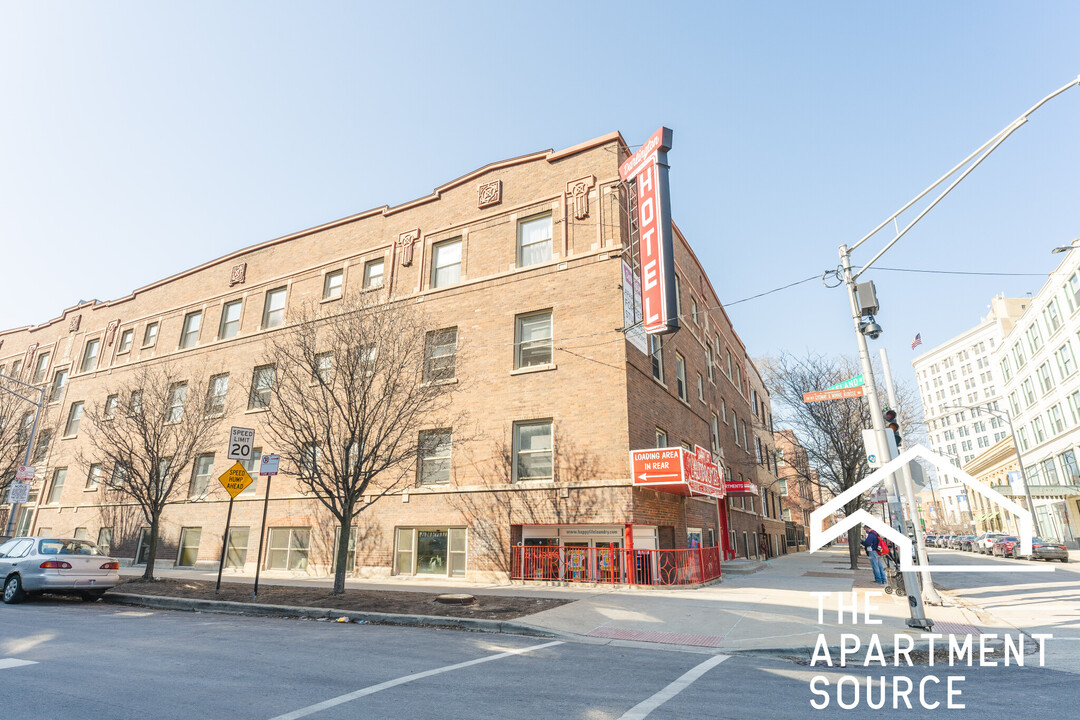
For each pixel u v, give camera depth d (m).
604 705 5.45
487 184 19.69
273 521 19.64
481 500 16.50
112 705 5.26
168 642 8.48
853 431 23.42
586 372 16.30
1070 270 38.31
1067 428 40.97
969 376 110.75
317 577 17.98
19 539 14.03
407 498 17.48
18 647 7.97
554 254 17.84
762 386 40.06
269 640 8.72
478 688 6.01
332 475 15.55
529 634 9.49
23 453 25.72
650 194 16.11
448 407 17.77
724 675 6.81
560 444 16.06
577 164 18.41
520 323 17.94
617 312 16.34
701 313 25.78
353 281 21.39
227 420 22.09
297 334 14.95
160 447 17.78
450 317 18.78
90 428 25.81
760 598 12.72
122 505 23.69
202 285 25.77
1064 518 42.00
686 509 18.67
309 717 4.98
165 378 21.86
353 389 14.09
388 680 6.31
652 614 10.70
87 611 12.02
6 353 33.97
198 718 4.92
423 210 20.83
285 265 23.41
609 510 15.00
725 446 27.02
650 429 17.20
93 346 29.38
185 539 21.83
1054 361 42.38
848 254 11.88
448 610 10.85
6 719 4.84
